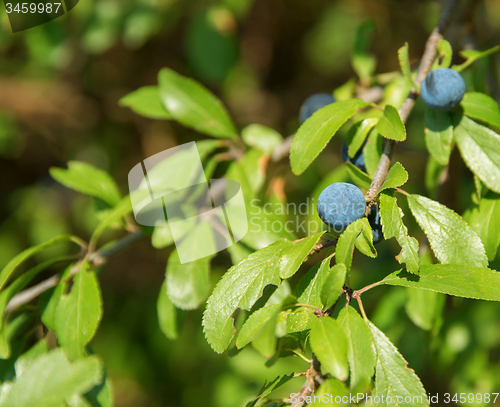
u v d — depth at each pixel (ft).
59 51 1.92
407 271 1.09
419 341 1.61
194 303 1.24
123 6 1.95
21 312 1.30
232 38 2.05
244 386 1.85
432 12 2.17
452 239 1.09
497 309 1.47
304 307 1.07
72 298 1.23
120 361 2.23
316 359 1.06
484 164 1.15
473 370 1.45
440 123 1.17
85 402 1.16
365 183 1.15
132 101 1.38
